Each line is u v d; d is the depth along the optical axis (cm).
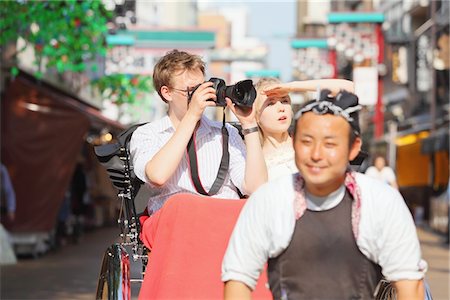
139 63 3112
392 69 4366
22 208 1836
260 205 445
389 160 3872
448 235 2438
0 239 1733
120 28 2567
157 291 543
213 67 7850
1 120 1833
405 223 435
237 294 445
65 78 2517
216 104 583
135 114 3175
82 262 1809
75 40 1666
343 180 438
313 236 437
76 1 1614
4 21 1582
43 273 1591
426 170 3759
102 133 2864
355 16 3688
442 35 3475
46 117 1839
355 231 434
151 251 563
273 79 650
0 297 1270
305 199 439
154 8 6219
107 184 3222
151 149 612
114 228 3103
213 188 615
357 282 441
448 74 3519
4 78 1884
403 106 4859
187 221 557
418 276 437
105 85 2431
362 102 3647
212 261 548
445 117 3431
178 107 625
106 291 581
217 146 624
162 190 622
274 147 655
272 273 452
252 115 579
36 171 1841
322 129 422
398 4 5416
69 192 2209
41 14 1586
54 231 2081
